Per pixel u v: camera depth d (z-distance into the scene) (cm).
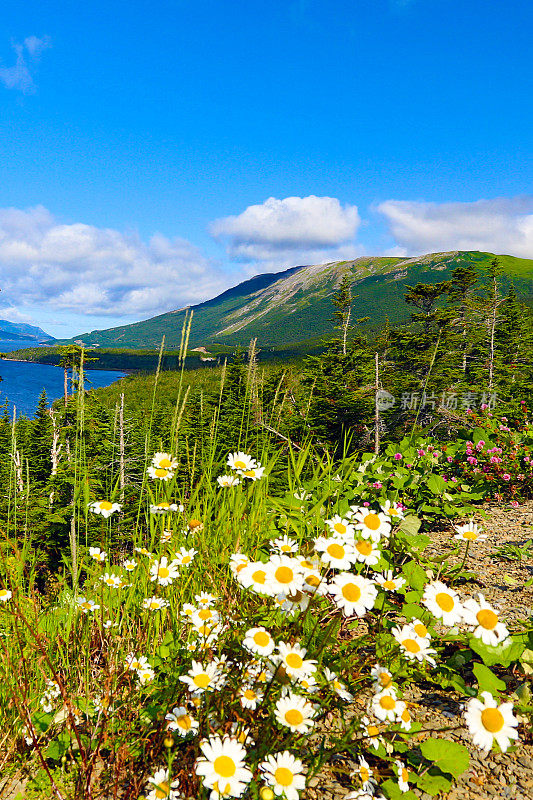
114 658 189
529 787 145
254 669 154
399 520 283
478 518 405
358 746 161
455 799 143
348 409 1905
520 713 175
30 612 195
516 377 3803
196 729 140
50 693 178
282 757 120
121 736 160
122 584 227
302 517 272
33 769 165
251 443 290
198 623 176
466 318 4131
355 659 188
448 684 188
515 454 497
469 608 147
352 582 138
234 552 239
